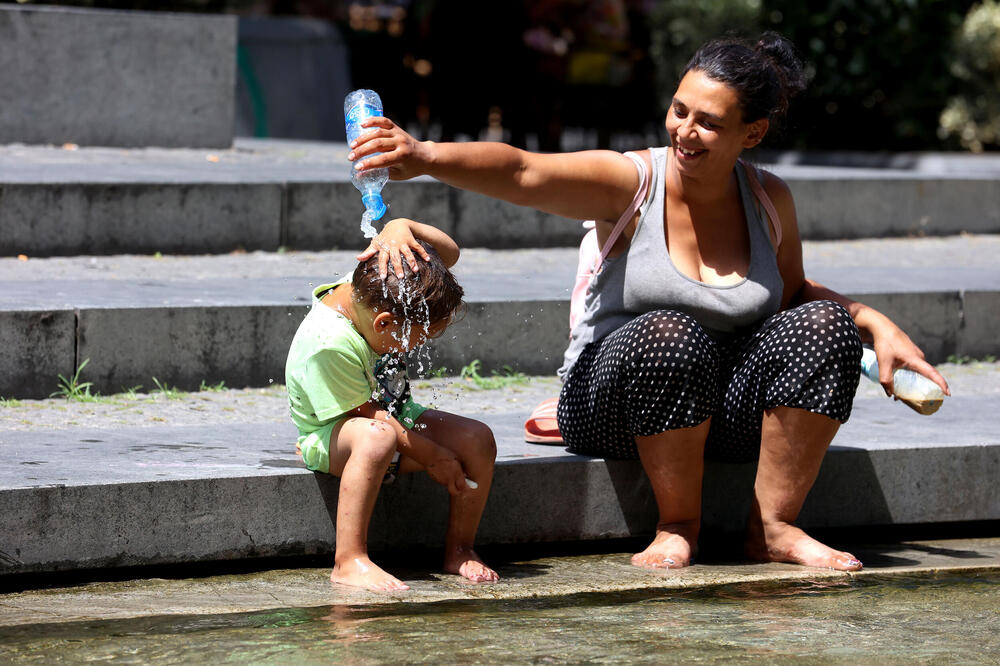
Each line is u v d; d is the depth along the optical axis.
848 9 44.03
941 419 16.72
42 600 11.34
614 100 50.50
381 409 12.39
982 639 10.79
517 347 19.39
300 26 49.19
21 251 22.31
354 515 12.05
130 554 12.08
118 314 17.22
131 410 16.23
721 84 12.48
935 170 40.84
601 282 13.64
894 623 11.23
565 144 56.31
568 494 13.70
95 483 11.91
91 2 47.28
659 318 12.56
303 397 12.35
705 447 13.79
